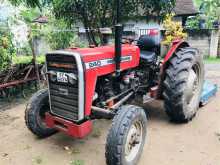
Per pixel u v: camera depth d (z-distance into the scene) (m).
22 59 7.12
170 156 3.63
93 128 4.45
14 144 3.96
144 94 4.51
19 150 3.79
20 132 4.36
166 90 4.32
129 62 4.08
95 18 7.53
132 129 3.25
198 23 17.20
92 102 3.57
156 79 4.68
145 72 4.62
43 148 3.84
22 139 4.11
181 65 4.28
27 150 3.79
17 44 7.37
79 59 3.19
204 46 13.57
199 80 4.87
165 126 4.52
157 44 4.70
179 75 4.24
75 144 3.94
